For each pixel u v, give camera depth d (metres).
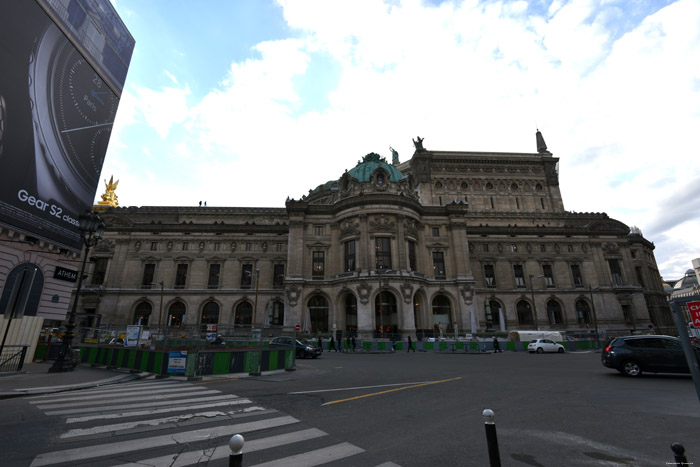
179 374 15.85
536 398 10.96
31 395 11.34
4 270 20.67
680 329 4.79
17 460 5.69
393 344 40.44
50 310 23.69
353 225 54.38
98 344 22.45
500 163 76.81
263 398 10.89
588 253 67.56
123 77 30.83
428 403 10.27
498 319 62.91
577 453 6.18
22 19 21.36
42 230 22.55
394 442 6.76
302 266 54.72
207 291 59.66
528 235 67.69
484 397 11.16
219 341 16.73
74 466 5.48
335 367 20.91
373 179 56.69
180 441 6.72
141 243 61.72
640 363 15.48
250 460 5.75
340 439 6.93
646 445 6.57
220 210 72.44
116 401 10.32
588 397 11.05
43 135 22.67
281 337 19.45
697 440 6.77
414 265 55.41
